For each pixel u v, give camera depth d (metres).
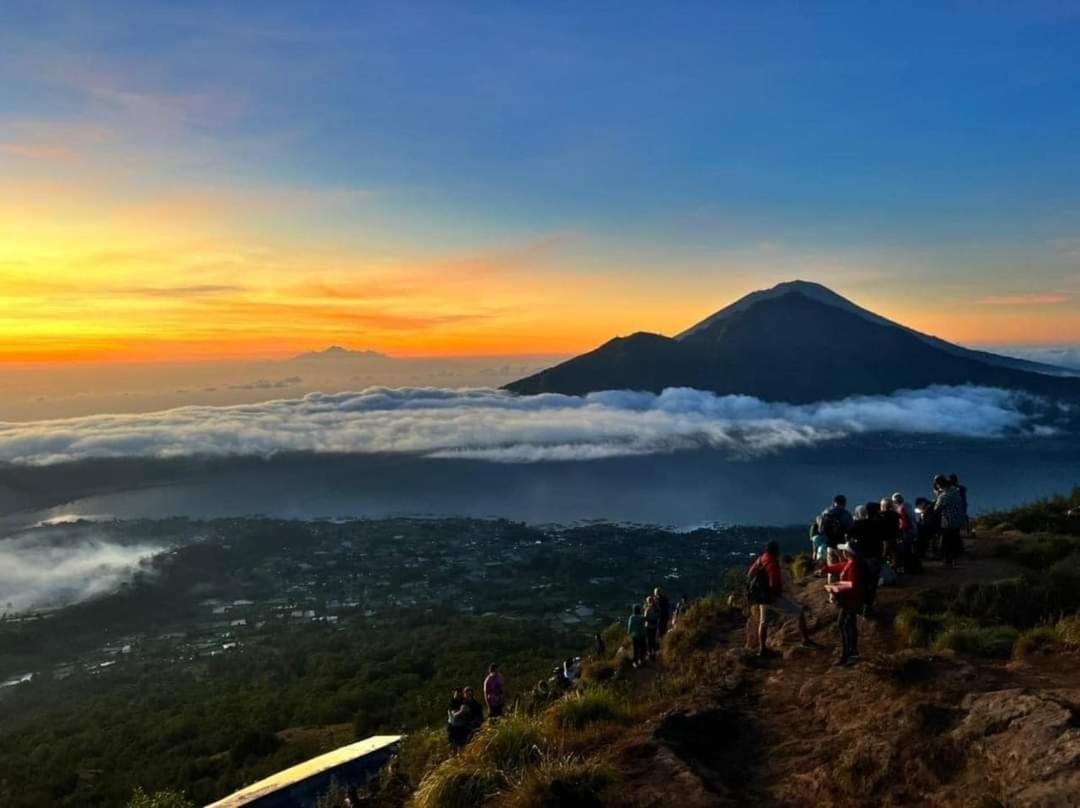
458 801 6.96
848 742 6.21
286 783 15.53
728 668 9.22
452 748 10.80
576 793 6.08
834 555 11.74
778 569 9.33
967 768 5.29
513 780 6.84
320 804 12.38
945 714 5.95
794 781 6.03
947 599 10.10
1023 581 9.80
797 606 9.38
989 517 15.84
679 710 7.65
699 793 5.89
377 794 10.75
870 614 9.83
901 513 11.66
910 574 11.52
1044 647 7.47
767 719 7.38
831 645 9.24
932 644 8.27
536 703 13.42
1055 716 5.19
